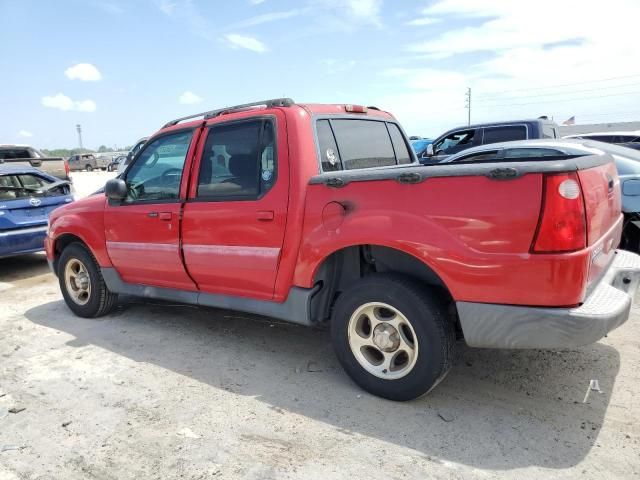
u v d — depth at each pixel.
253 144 3.75
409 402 3.29
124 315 5.35
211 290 4.19
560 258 2.60
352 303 3.32
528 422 3.02
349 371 3.45
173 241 4.25
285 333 4.65
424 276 3.24
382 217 3.09
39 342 4.64
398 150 4.72
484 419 3.06
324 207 3.35
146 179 4.54
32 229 7.41
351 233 3.21
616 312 2.72
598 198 2.91
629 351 3.95
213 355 4.19
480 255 2.78
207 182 4.04
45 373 3.94
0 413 3.32
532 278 2.66
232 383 3.67
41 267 8.27
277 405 3.32
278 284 3.66
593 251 2.81
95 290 5.14
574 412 3.12
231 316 5.16
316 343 4.39
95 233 4.95
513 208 2.67
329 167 3.70
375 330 3.32
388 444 2.84
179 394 3.52
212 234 3.96
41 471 2.71
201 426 3.10
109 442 2.96
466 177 2.80
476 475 2.54
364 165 4.15
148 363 4.07
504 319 2.78
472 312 2.87
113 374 3.88
